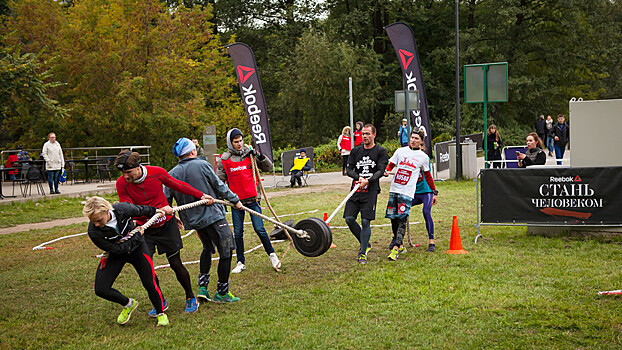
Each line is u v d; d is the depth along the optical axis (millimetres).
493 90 13320
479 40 35062
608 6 39562
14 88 17062
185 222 5461
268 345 4375
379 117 37406
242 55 15555
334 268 6738
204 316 5145
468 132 32594
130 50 24438
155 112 24734
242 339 4523
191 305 5273
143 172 5031
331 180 18547
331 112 31531
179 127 25172
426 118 16625
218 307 5395
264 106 15734
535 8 37125
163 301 5227
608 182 7617
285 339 4480
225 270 5500
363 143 7090
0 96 17297
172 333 4719
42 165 18422
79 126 24984
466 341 4320
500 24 34844
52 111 18312
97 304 5625
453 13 36969
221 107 31750
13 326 4992
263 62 40156
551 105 38375
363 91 31344
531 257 6844
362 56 32219
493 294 5410
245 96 15695
